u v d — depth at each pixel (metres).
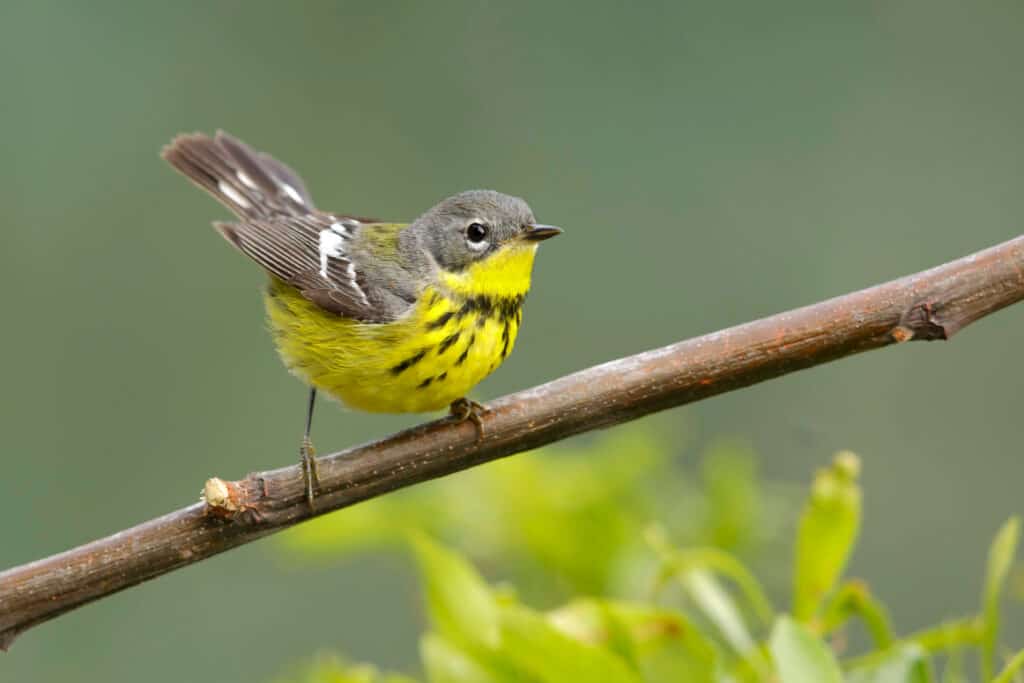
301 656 12.59
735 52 13.59
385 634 12.63
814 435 12.62
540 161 13.73
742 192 13.37
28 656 12.28
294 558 8.86
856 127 13.36
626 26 13.77
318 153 13.89
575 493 8.44
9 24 13.58
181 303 13.82
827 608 6.13
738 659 6.36
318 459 6.86
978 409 12.77
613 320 13.34
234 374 13.82
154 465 13.43
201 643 12.62
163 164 13.84
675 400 6.66
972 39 13.39
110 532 13.14
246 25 14.13
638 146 13.58
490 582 8.53
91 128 13.73
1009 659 5.66
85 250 13.62
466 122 13.93
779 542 8.47
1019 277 6.20
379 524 8.48
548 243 13.53
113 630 12.57
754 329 6.53
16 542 12.85
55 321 13.47
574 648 5.75
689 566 6.34
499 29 14.07
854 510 6.13
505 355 9.32
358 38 14.16
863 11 13.54
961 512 12.35
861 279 13.09
